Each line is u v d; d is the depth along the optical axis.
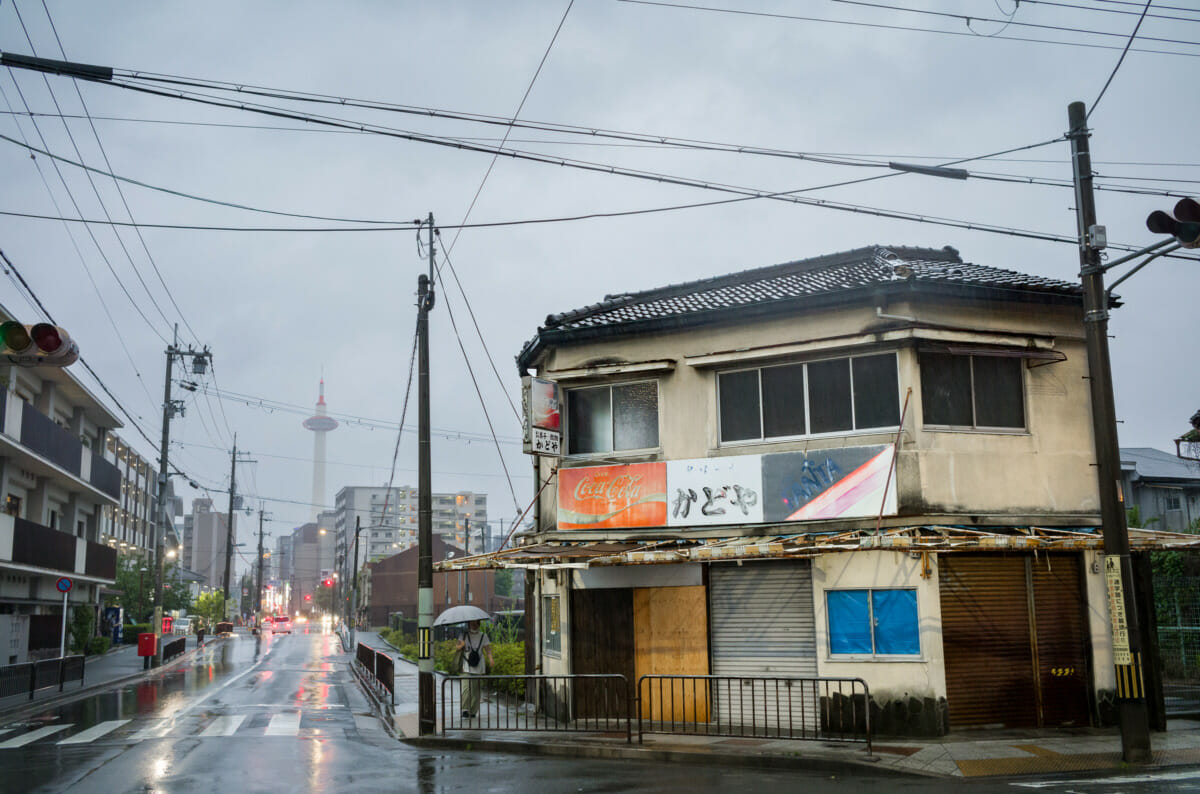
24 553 31.94
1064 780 10.52
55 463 35.91
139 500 71.19
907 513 14.62
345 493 158.62
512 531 17.84
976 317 15.72
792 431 16.02
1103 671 14.71
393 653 48.41
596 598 16.98
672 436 16.89
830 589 14.83
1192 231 10.52
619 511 16.86
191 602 87.44
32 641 37.53
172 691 26.39
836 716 14.46
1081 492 15.67
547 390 17.39
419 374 17.70
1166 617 20.28
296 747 14.73
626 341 17.58
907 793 9.91
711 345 16.83
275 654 49.28
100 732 16.92
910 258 19.14
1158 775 10.75
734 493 15.98
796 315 16.12
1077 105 12.89
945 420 15.27
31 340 10.18
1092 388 12.54
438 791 10.69
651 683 15.85
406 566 97.19
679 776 11.45
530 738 14.58
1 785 11.15
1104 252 12.84
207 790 10.80
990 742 12.99
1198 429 26.98
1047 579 14.98
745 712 15.46
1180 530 27.77
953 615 14.38
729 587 15.97
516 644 27.28
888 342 15.16
